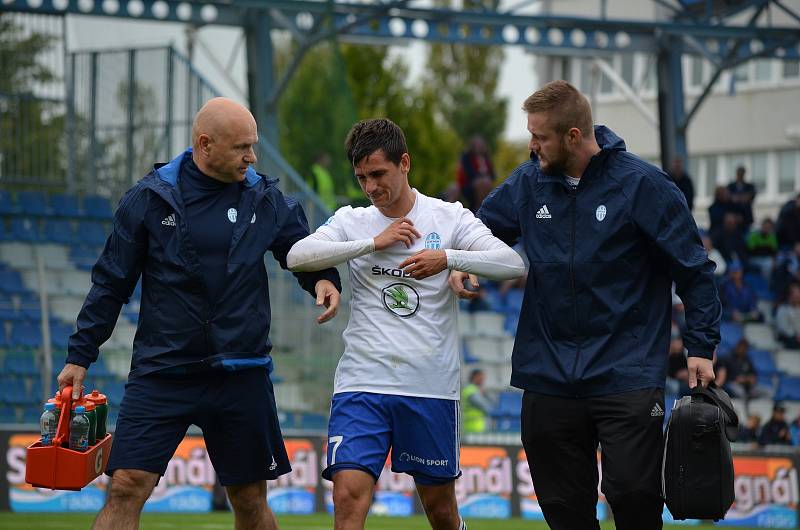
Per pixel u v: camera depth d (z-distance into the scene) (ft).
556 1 334.03
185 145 193.16
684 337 68.03
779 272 224.12
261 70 207.82
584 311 68.54
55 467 67.26
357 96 449.89
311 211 175.52
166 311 69.26
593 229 68.49
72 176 206.28
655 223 67.72
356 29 205.77
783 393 214.07
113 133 202.39
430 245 69.97
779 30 222.89
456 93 558.56
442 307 69.67
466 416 186.39
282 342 172.04
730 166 359.46
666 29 223.30
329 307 69.46
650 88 348.79
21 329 178.50
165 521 139.13
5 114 204.03
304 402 170.81
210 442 71.92
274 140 200.64
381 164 67.56
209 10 206.18
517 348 71.05
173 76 195.21
